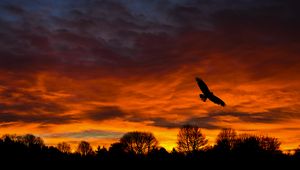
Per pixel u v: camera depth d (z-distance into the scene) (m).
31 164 122.50
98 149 147.50
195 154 129.25
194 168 118.75
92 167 128.25
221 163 118.94
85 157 139.88
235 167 115.25
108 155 138.38
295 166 110.19
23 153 129.00
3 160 122.19
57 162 128.50
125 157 137.88
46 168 122.44
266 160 117.56
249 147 123.88
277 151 123.94
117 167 128.62
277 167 111.56
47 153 134.62
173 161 128.12
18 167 118.38
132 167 127.69
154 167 124.50
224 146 128.62
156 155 133.75
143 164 128.88
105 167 128.38
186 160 126.00
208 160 122.75
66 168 124.06
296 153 119.88
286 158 117.56
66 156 136.25
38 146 138.75
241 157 119.75
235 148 126.62
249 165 115.00
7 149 128.50
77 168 126.00
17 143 136.00
